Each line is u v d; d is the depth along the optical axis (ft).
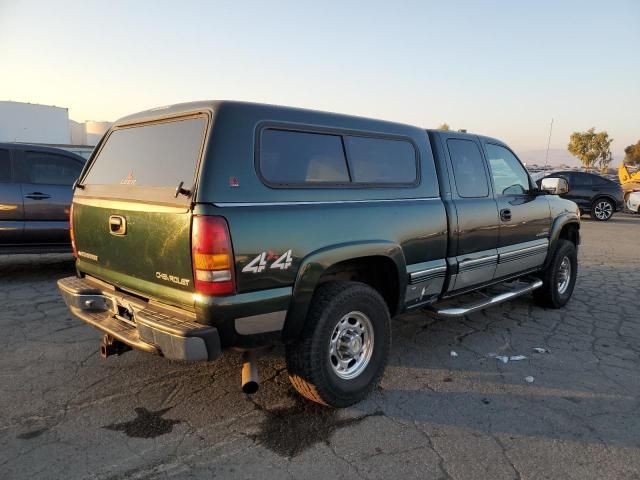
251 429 10.22
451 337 16.08
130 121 11.63
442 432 10.28
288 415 10.84
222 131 9.33
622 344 15.75
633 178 76.95
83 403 11.14
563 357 14.56
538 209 17.75
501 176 16.52
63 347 14.32
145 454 9.27
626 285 24.31
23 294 19.86
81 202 11.91
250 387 9.96
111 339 11.45
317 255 10.22
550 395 12.07
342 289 10.93
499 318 18.28
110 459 9.09
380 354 11.82
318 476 8.73
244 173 9.45
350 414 10.96
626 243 40.06
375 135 12.34
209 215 8.82
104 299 11.35
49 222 22.18
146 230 9.86
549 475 8.89
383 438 10.00
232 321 9.16
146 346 9.63
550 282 18.99
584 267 29.01
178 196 9.25
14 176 21.47
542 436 10.19
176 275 9.38
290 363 10.64
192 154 9.48
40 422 10.31
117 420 10.46
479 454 9.51
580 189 60.75
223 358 13.73
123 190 10.80
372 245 11.30
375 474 8.82
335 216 10.71
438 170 14.01
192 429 10.17
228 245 8.93
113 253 10.91
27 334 15.31
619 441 10.04
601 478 8.82
